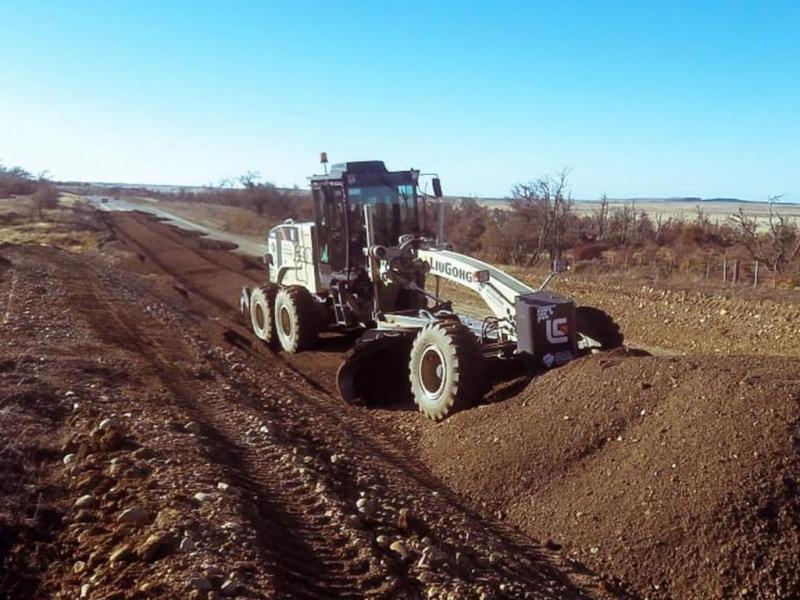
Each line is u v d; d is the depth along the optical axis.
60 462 5.58
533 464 6.33
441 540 5.15
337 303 11.24
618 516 5.36
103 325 12.40
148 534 4.43
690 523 4.98
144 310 14.94
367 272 10.66
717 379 5.96
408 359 9.38
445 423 7.64
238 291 20.66
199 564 4.10
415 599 4.25
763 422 5.36
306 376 10.77
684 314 14.02
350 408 9.03
